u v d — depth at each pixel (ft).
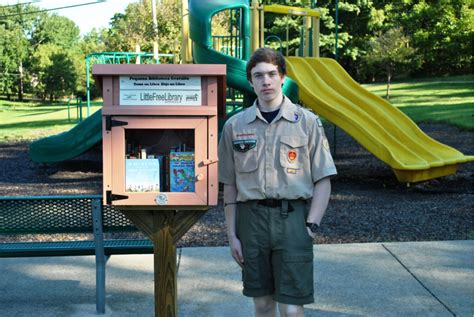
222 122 28.22
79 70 174.40
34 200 11.98
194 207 9.16
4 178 32.09
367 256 15.40
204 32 26.99
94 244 12.50
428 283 13.33
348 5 110.01
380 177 30.50
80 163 37.99
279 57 8.51
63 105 136.67
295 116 8.54
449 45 93.86
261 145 8.46
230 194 8.91
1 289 13.35
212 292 12.98
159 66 8.85
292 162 8.41
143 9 86.58
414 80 108.88
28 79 193.06
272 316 8.96
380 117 30.37
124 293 12.99
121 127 9.02
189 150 9.18
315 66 33.78
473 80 96.27
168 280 9.71
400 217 20.56
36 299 12.71
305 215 8.58
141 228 9.64
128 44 87.81
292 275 8.32
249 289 8.63
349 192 26.32
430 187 27.32
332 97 30.53
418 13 96.89
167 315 9.78
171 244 9.64
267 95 8.41
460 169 32.27
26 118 88.58
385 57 77.61
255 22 30.66
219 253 15.79
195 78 8.97
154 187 9.14
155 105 9.00
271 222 8.38
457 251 15.72
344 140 48.55
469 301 12.25
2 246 12.30
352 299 12.46
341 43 112.68
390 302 12.26
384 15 116.67
